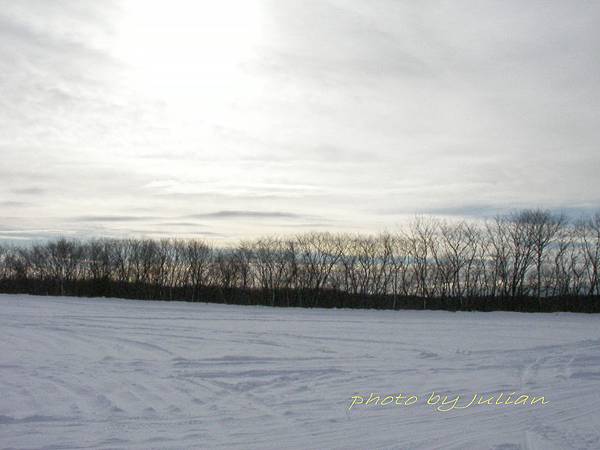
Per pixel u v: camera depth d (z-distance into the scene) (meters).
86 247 61.16
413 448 8.58
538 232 51.62
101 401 11.34
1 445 8.49
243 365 15.91
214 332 23.16
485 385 13.79
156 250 59.03
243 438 9.10
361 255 54.22
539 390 13.27
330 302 52.12
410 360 17.44
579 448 8.48
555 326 29.67
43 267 61.97
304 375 14.71
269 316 31.17
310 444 8.81
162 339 20.84
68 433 9.16
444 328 27.34
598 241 50.53
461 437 9.20
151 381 13.44
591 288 50.56
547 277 51.59
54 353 17.25
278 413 10.82
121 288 58.56
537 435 9.25
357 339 22.14
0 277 62.47
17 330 22.25
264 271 54.66
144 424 9.83
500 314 39.22
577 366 16.66
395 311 39.19
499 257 51.97
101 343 19.59
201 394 12.32
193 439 8.98
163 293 57.12
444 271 52.62
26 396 11.57
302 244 54.47
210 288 56.56
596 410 11.27
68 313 29.28
